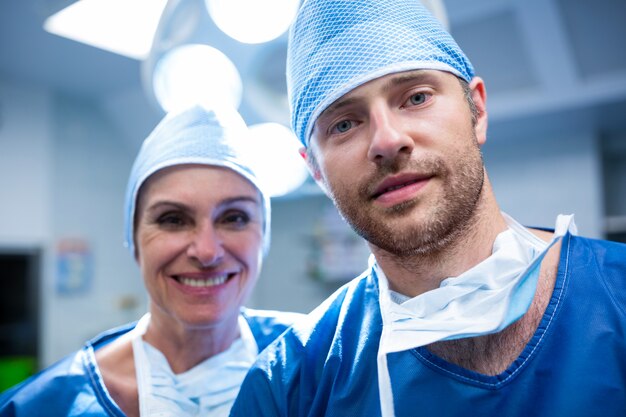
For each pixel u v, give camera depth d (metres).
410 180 0.62
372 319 0.77
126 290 3.01
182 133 0.98
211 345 1.02
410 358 0.69
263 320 1.13
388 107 0.65
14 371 2.43
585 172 2.04
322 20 0.70
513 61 1.73
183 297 0.97
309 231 2.65
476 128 0.70
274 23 0.86
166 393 0.95
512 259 0.64
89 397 0.95
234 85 0.98
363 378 0.72
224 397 0.97
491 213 0.69
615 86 1.66
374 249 0.69
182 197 0.94
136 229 1.06
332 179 0.67
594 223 2.01
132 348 1.04
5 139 2.55
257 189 1.04
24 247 2.62
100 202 2.93
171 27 0.92
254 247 1.02
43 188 2.67
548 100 1.77
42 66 2.38
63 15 1.90
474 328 0.59
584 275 0.67
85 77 2.53
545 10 1.52
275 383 0.76
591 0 1.48
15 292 2.61
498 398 0.63
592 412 0.58
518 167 2.17
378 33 0.67
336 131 0.68
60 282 2.70
